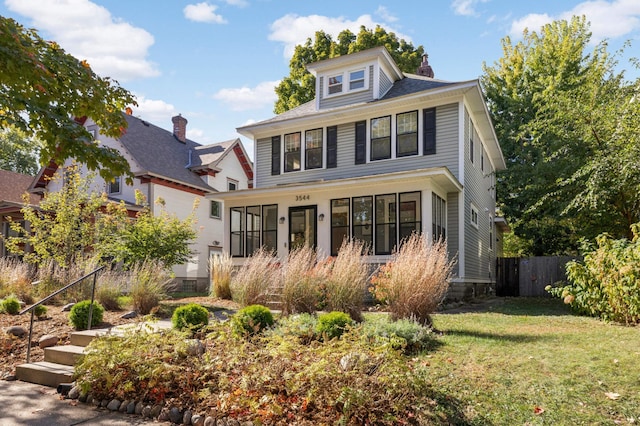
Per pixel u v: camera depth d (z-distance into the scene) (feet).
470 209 48.24
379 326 19.30
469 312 32.68
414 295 22.33
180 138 79.71
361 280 25.43
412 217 40.91
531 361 15.96
